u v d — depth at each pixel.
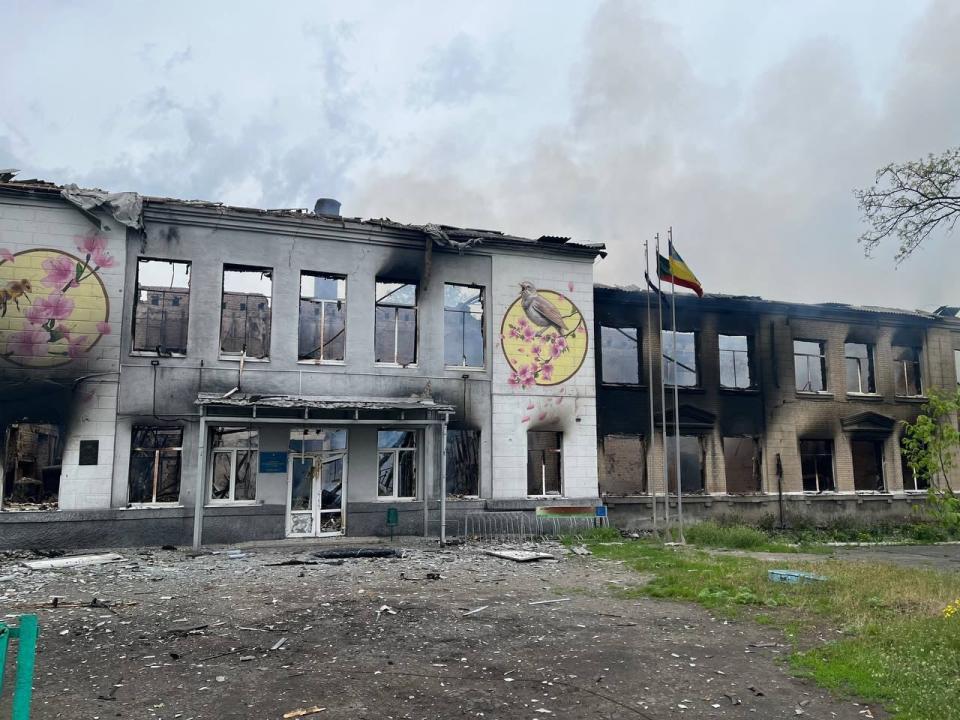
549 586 11.89
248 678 6.75
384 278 19.80
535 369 20.88
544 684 6.67
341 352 19.39
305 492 18.42
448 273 20.36
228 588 11.27
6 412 15.97
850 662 7.12
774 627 8.94
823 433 25.48
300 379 18.45
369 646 7.89
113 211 16.98
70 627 8.62
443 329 20.12
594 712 5.98
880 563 14.43
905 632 8.12
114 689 6.42
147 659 7.32
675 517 22.67
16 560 14.39
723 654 7.72
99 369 16.67
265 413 17.58
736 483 24.55
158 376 17.14
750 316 25.19
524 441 20.44
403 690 6.46
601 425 22.55
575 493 20.78
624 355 23.62
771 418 24.72
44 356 16.34
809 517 24.61
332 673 6.92
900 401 26.94
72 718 5.73
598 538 19.45
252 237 18.50
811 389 26.02
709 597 10.62
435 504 19.27
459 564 14.35
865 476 26.44
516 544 17.89
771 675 6.98
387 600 10.44
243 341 20.92
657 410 23.20
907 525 24.92
